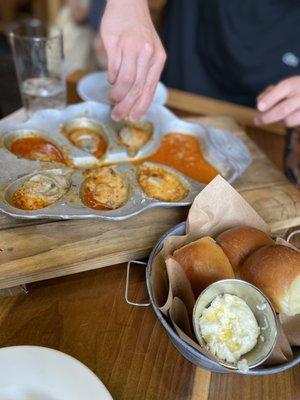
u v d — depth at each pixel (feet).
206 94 2.30
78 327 0.92
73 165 1.22
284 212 1.19
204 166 1.31
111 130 1.35
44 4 3.82
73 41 3.81
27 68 1.50
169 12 2.28
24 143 1.26
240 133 1.51
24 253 0.97
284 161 1.41
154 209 1.14
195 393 0.84
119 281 1.03
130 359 0.88
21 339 0.89
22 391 0.74
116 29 1.20
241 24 2.00
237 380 0.87
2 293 0.96
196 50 2.23
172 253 0.93
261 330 0.79
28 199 1.07
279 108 1.34
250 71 2.09
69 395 0.73
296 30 1.97
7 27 3.21
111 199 1.11
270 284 0.83
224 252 0.92
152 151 1.32
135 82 1.22
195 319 0.78
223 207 0.99
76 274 1.03
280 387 0.86
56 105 1.48
